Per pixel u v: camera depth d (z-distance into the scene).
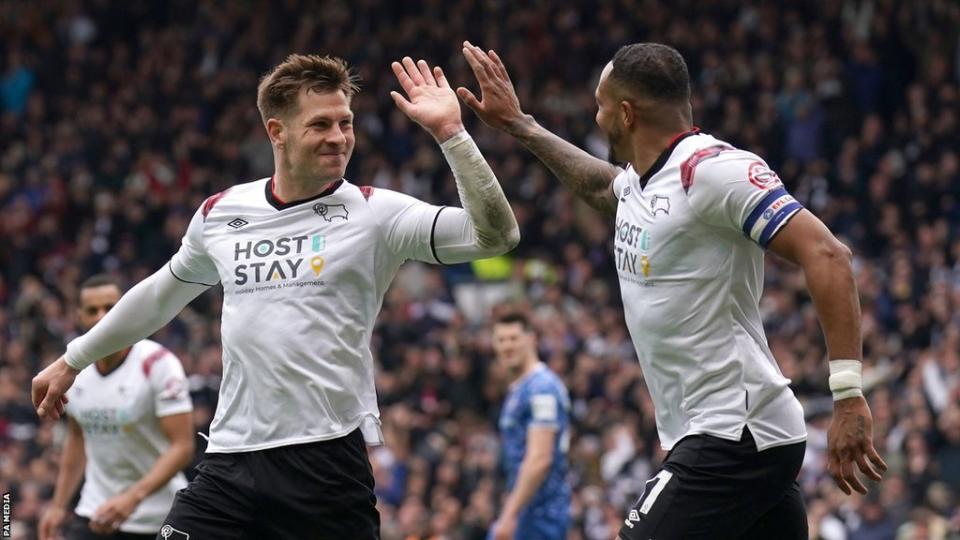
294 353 8.56
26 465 24.44
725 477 8.18
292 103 8.64
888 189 32.81
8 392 26.92
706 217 8.09
